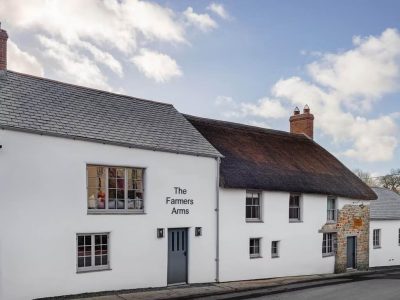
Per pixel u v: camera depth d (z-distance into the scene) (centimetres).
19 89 1334
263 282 1705
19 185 1153
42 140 1208
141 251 1412
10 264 1122
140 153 1434
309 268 2055
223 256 1670
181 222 1537
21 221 1150
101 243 1334
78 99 1471
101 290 1302
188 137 1655
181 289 1453
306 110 2759
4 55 1380
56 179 1228
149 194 1449
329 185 2170
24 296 1140
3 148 1131
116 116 1509
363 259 2402
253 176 1798
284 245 1936
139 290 1381
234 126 2208
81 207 1276
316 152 2509
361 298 1367
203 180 1625
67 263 1232
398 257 2803
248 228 1780
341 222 2267
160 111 1730
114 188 1380
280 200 1934
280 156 2147
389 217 2723
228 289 1486
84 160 1293
